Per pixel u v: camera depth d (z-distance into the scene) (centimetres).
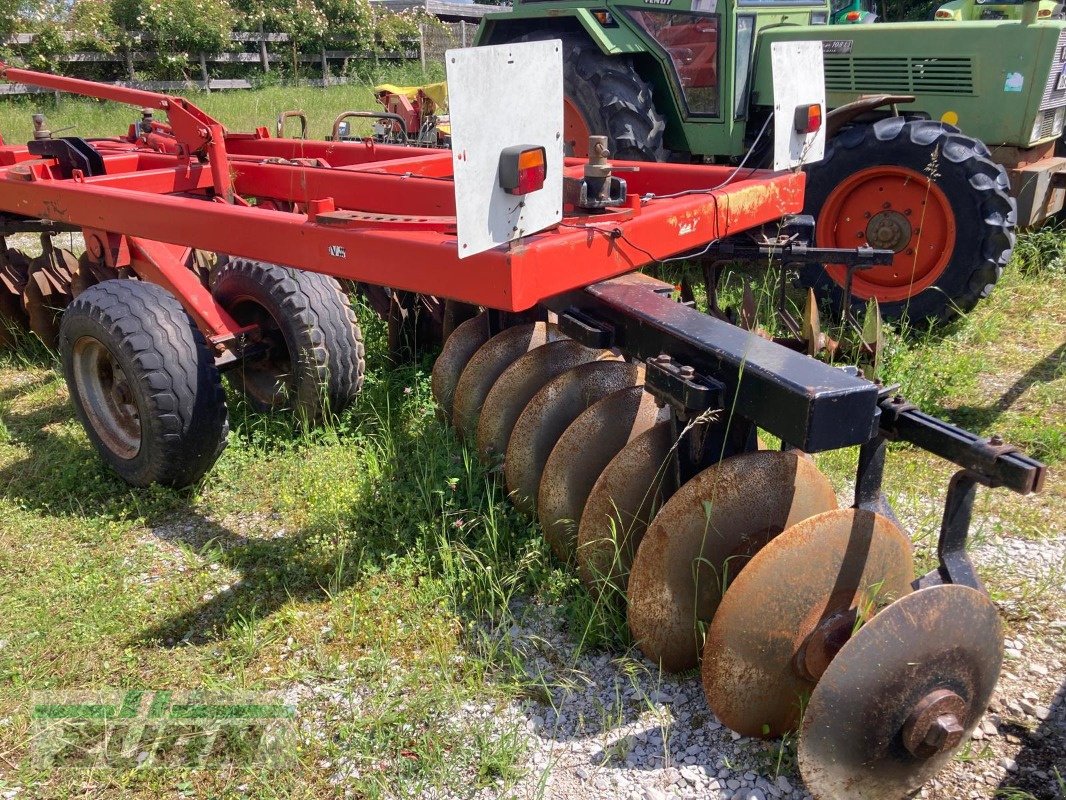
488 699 253
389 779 229
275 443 398
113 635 285
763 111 593
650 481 268
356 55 2053
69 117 1409
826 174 507
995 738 233
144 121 597
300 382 391
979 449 194
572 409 315
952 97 522
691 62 568
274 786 228
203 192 468
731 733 237
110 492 370
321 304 389
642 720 243
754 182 337
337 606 287
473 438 362
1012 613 279
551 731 241
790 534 213
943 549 216
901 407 212
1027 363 462
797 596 215
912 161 477
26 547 332
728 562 240
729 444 252
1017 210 522
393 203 393
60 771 237
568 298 286
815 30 555
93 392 377
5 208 424
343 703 254
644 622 245
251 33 1942
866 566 222
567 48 586
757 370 215
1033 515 332
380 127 865
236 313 415
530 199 236
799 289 536
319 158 514
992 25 500
